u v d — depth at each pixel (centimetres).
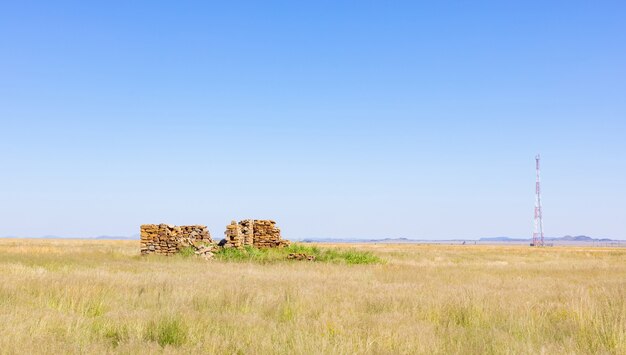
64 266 2736
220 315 1255
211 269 2841
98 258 3628
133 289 1709
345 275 2559
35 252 4294
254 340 979
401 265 3472
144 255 4091
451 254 6262
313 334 1030
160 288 1734
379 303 1513
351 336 1027
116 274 2220
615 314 1259
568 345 994
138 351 898
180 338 1025
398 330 1082
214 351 928
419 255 5628
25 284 1672
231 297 1521
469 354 934
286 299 1546
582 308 1322
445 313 1363
